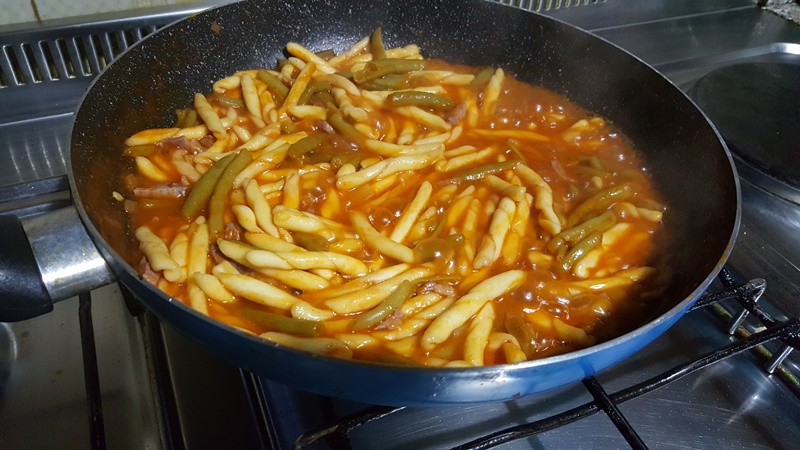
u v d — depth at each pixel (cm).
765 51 47
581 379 20
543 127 36
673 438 23
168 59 33
